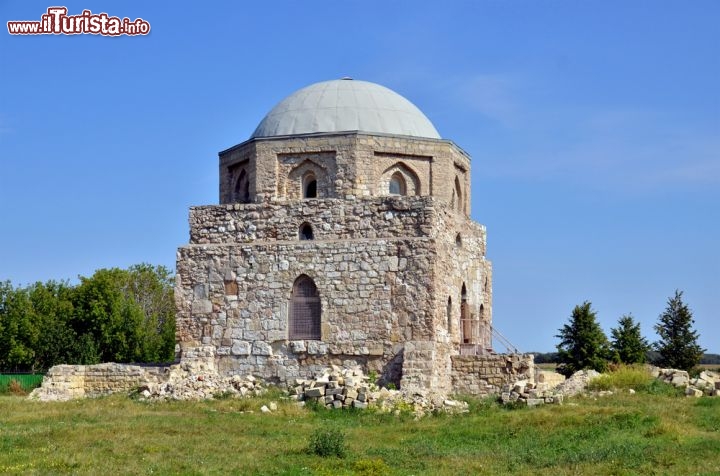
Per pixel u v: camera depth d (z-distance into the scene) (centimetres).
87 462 2667
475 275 5047
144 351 8394
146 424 3381
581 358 7062
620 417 3388
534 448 3022
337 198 4509
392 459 2820
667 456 2794
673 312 7200
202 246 4597
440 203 4475
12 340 8338
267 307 4472
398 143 4619
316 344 4366
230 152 4859
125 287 9438
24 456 2747
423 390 4031
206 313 4538
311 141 4588
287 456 2830
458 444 3145
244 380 4303
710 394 4097
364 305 4341
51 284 9175
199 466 2655
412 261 4316
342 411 3791
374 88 4972
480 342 5084
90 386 4450
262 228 4550
